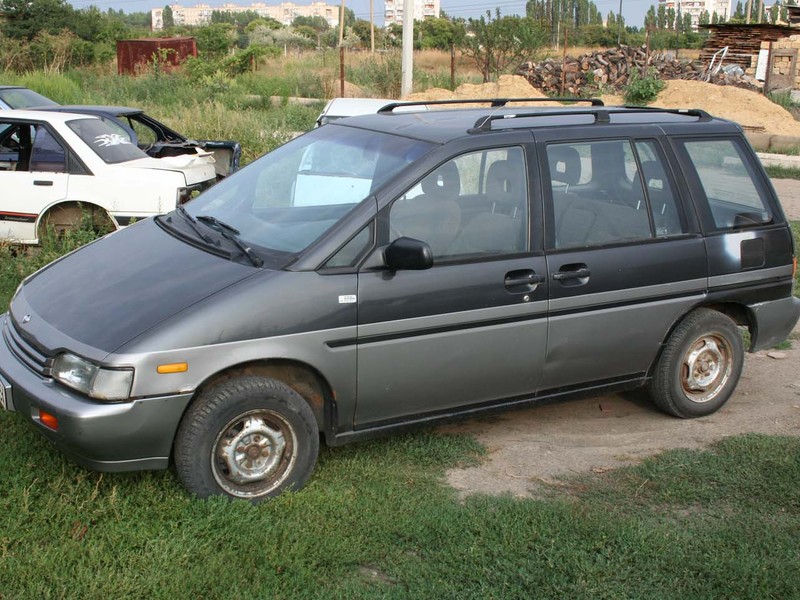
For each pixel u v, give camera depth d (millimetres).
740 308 5504
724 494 4391
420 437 4898
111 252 4602
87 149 7891
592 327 4793
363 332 4125
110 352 3705
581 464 4738
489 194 4504
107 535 3619
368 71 29750
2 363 4082
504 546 3764
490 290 4418
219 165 10312
